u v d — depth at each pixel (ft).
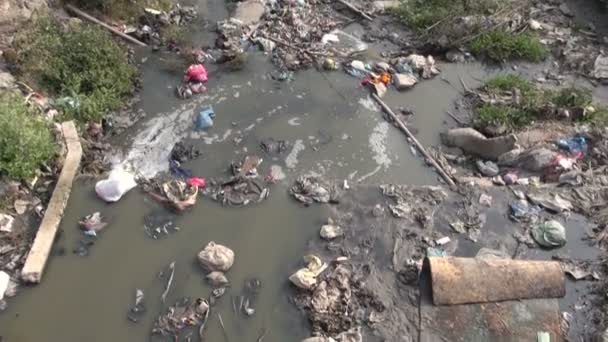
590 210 23.26
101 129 25.81
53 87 26.35
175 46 30.60
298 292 20.44
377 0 34.86
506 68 31.14
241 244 22.00
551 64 31.45
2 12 26.94
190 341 19.15
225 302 20.21
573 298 20.43
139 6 31.76
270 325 19.65
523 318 19.48
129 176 23.63
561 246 22.09
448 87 29.89
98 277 20.75
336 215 23.04
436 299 19.60
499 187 24.18
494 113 27.40
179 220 22.67
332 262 21.42
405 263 21.40
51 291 20.27
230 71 29.66
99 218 22.35
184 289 20.52
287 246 22.00
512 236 22.47
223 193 23.68
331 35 32.19
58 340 19.04
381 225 22.70
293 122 27.37
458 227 22.68
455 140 26.61
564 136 26.50
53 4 29.73
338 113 27.94
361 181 24.93
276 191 23.99
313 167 25.34
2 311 19.63
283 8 33.47
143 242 21.88
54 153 23.68
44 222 21.54
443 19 32.07
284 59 30.37
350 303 20.15
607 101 29.17
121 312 19.84
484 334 19.22
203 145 25.90
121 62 28.14
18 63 25.89
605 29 33.58
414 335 19.34
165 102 27.73
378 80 29.37
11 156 22.12
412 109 28.55
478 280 19.72
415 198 23.70
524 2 33.99
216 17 32.96
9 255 20.92
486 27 32.07
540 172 25.16
